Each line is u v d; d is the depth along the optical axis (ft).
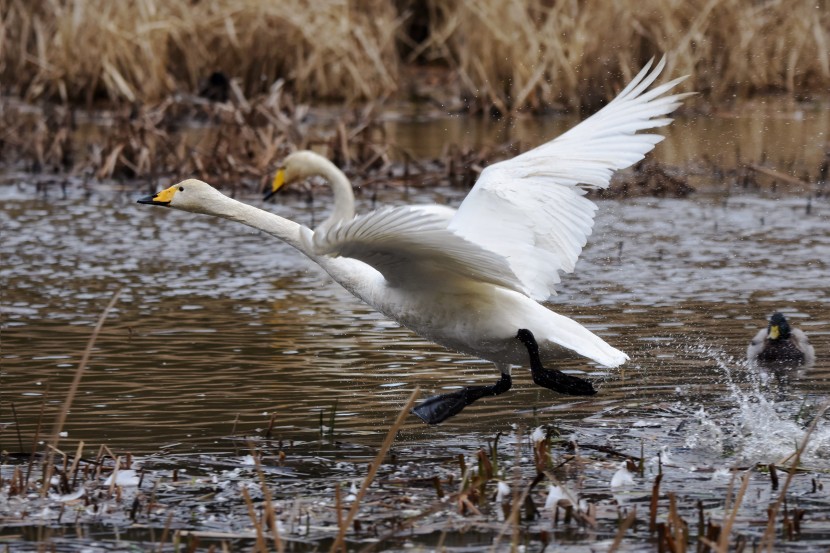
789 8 111.34
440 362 40.91
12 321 46.11
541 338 30.86
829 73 111.45
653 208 71.31
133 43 109.40
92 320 46.34
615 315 47.11
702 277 53.93
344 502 28.76
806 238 62.18
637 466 31.01
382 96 114.21
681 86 107.04
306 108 99.91
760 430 33.99
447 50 115.75
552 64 107.04
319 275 55.16
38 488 29.66
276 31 113.19
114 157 80.18
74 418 34.91
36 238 62.34
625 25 105.70
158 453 32.07
